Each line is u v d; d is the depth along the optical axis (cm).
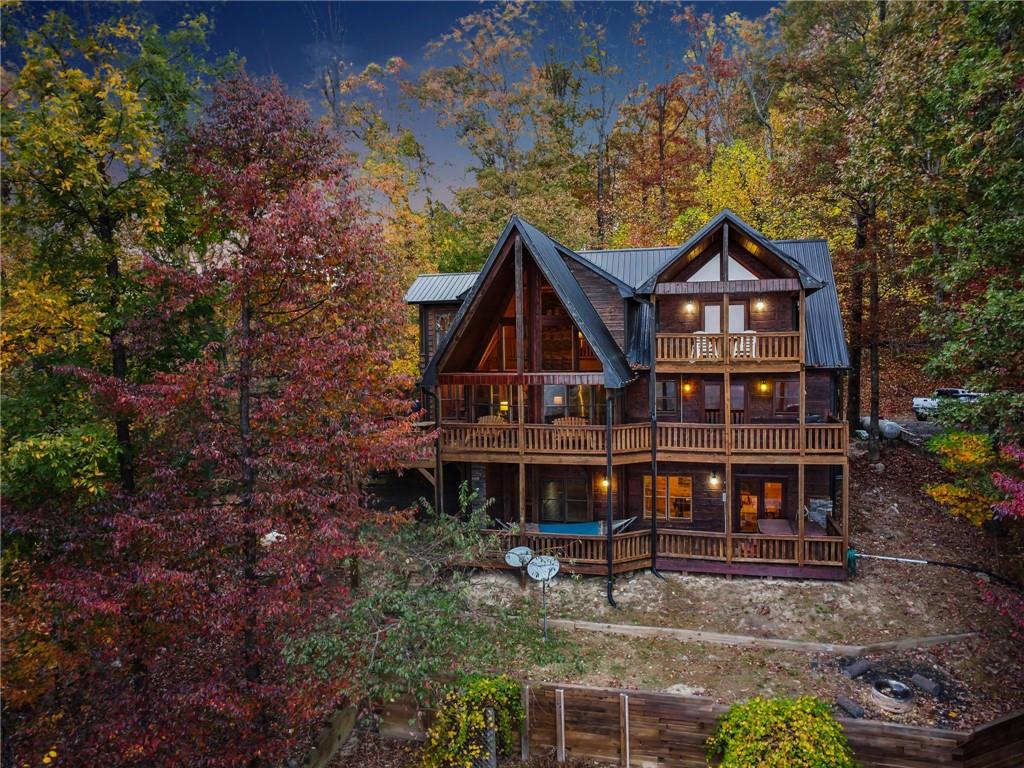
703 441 1747
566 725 1200
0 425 1119
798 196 2519
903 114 1620
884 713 1162
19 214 1159
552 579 1758
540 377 1698
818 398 1844
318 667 1082
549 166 3566
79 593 912
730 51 3634
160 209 1212
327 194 1180
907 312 2291
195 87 1352
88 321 1168
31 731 1045
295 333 1118
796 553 1667
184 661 1241
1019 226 1251
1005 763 1036
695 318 1878
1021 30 1326
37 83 1085
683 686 1274
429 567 1395
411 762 1220
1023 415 1284
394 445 1191
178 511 1041
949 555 1738
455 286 2309
